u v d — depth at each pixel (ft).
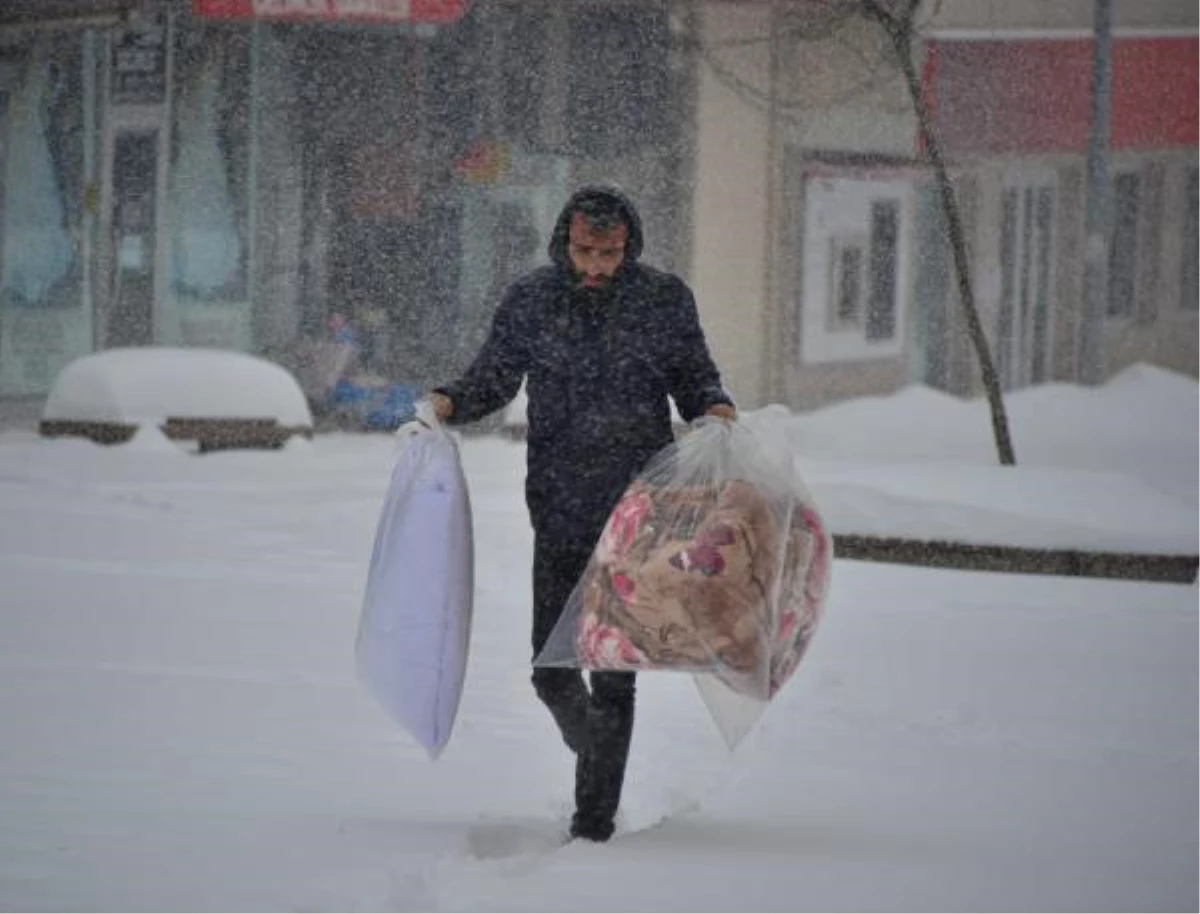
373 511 169.89
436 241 363.15
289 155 359.66
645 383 69.51
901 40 221.87
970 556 152.56
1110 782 78.69
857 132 380.58
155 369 256.73
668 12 364.38
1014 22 388.98
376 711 88.22
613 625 66.85
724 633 66.54
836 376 384.88
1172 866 65.16
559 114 366.22
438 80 363.15
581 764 67.92
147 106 354.95
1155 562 149.28
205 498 180.65
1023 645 115.03
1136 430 253.65
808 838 67.77
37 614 112.16
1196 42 399.85
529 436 70.23
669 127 366.84
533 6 363.76
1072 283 409.08
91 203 353.72
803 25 333.21
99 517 160.45
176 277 356.79
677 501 67.62
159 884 58.90
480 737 83.92
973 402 257.96
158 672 95.76
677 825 69.51
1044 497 155.43
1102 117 321.32
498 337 70.38
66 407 255.91
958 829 69.72
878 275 390.01
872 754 83.20
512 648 107.65
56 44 351.87
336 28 360.07
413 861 62.69
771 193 372.99
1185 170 421.59
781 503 68.03
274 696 90.68
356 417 342.23
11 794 70.13
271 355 357.20
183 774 74.49
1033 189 402.11
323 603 120.37
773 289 374.63
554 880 60.59
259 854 62.90
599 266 68.90
